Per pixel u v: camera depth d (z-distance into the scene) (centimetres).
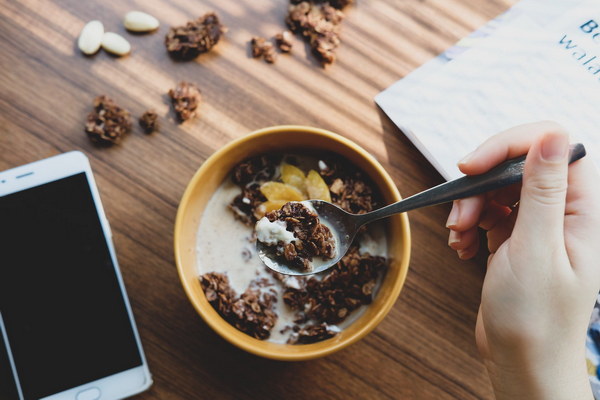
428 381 38
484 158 32
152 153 39
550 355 30
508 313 30
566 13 40
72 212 37
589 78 39
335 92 40
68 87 39
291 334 35
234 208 36
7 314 36
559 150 27
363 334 32
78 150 38
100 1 40
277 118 39
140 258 38
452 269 39
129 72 39
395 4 41
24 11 39
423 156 39
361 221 34
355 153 35
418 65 40
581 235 31
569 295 29
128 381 37
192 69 40
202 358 38
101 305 37
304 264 33
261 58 40
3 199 36
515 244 29
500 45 40
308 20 40
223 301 35
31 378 36
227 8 40
